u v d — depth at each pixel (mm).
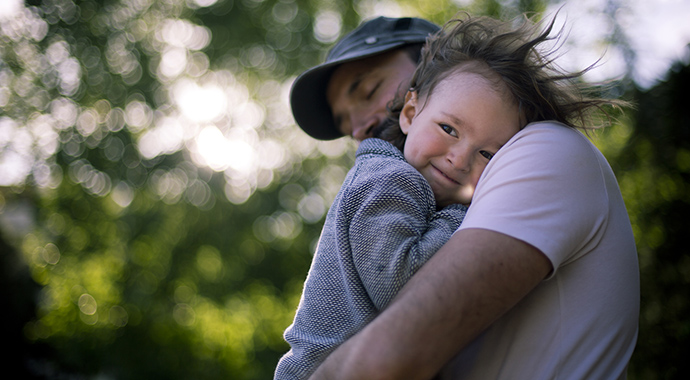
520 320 883
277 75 8734
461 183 1049
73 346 7461
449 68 1101
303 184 8820
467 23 1133
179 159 8070
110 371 7441
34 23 7258
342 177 9031
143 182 7828
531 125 956
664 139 4520
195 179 8281
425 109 1105
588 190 873
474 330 744
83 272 7938
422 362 723
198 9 8391
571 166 870
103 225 7855
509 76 1017
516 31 1059
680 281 4355
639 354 4359
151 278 8148
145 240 8133
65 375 7523
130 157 7727
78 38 7473
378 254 905
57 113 7344
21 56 7188
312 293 1018
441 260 783
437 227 961
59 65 7398
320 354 964
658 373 4281
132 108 7840
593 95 1166
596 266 876
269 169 8844
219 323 8188
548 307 872
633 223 4582
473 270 755
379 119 1727
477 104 1014
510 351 878
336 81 1783
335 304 975
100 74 7574
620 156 4758
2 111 7109
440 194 1071
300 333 1011
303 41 8656
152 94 7891
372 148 1142
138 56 7840
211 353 7574
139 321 7617
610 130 4703
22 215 8117
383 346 729
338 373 754
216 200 8406
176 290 8297
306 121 1936
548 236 795
